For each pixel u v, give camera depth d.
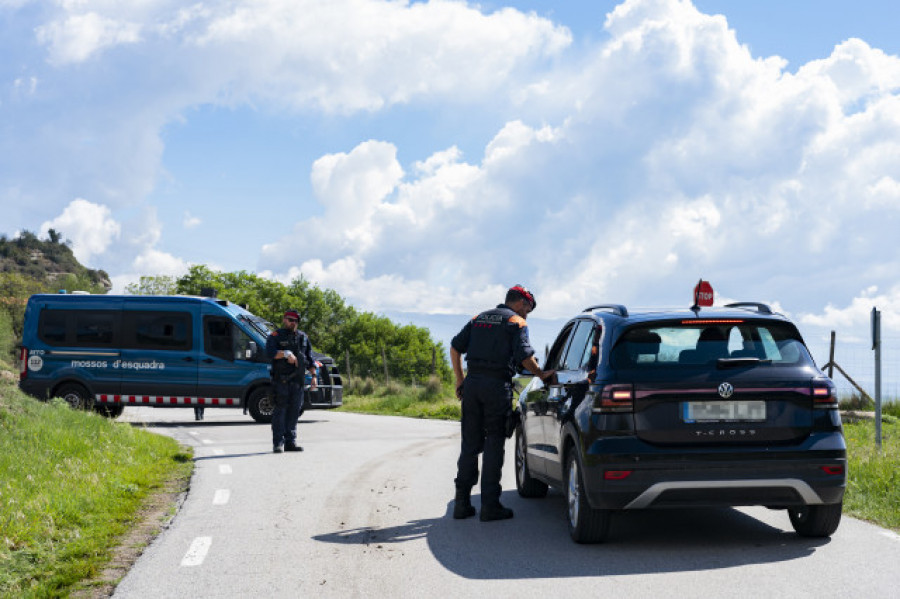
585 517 6.54
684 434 6.22
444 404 27.39
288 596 5.31
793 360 6.44
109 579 5.72
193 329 19.78
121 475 9.93
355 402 30.70
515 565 6.04
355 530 7.32
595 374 6.56
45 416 12.04
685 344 6.50
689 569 5.86
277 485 9.81
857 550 6.39
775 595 5.18
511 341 7.85
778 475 6.17
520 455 9.17
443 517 7.92
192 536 7.07
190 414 23.69
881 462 9.59
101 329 19.86
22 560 6.14
